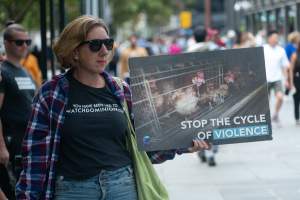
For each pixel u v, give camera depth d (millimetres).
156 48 45594
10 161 6840
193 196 9586
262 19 33500
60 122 4445
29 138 4520
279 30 29859
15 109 6938
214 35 13633
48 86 4527
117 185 4430
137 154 4535
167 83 4520
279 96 16797
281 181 10422
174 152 4617
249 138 4559
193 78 4531
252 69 4555
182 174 11297
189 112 4527
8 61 7098
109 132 4465
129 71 4500
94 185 4402
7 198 6789
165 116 4516
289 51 21844
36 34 25109
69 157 4449
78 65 4543
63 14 10445
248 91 4547
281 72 16812
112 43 4523
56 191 4461
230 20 45094
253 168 11602
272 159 12398
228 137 4539
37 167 4508
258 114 4555
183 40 58344
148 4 66562
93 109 4473
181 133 4520
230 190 9906
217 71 4543
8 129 6918
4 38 7188
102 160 4422
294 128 16609
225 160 12516
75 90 4500
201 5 71062
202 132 4531
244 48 4555
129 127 4566
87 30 4473
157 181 4566
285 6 28984
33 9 15555
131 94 4504
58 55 4559
